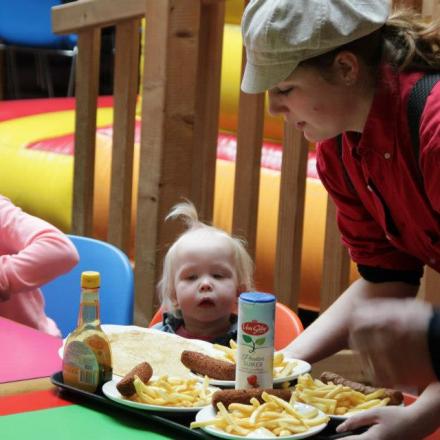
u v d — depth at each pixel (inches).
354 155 68.0
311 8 62.1
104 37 256.2
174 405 60.1
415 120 62.2
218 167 152.9
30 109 206.2
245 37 64.6
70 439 56.9
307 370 67.8
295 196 111.4
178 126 116.1
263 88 64.6
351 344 44.5
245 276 95.9
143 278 118.7
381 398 62.0
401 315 41.9
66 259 97.6
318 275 138.8
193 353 67.2
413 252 71.7
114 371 67.1
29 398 64.5
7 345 78.2
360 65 63.6
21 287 96.3
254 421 56.7
